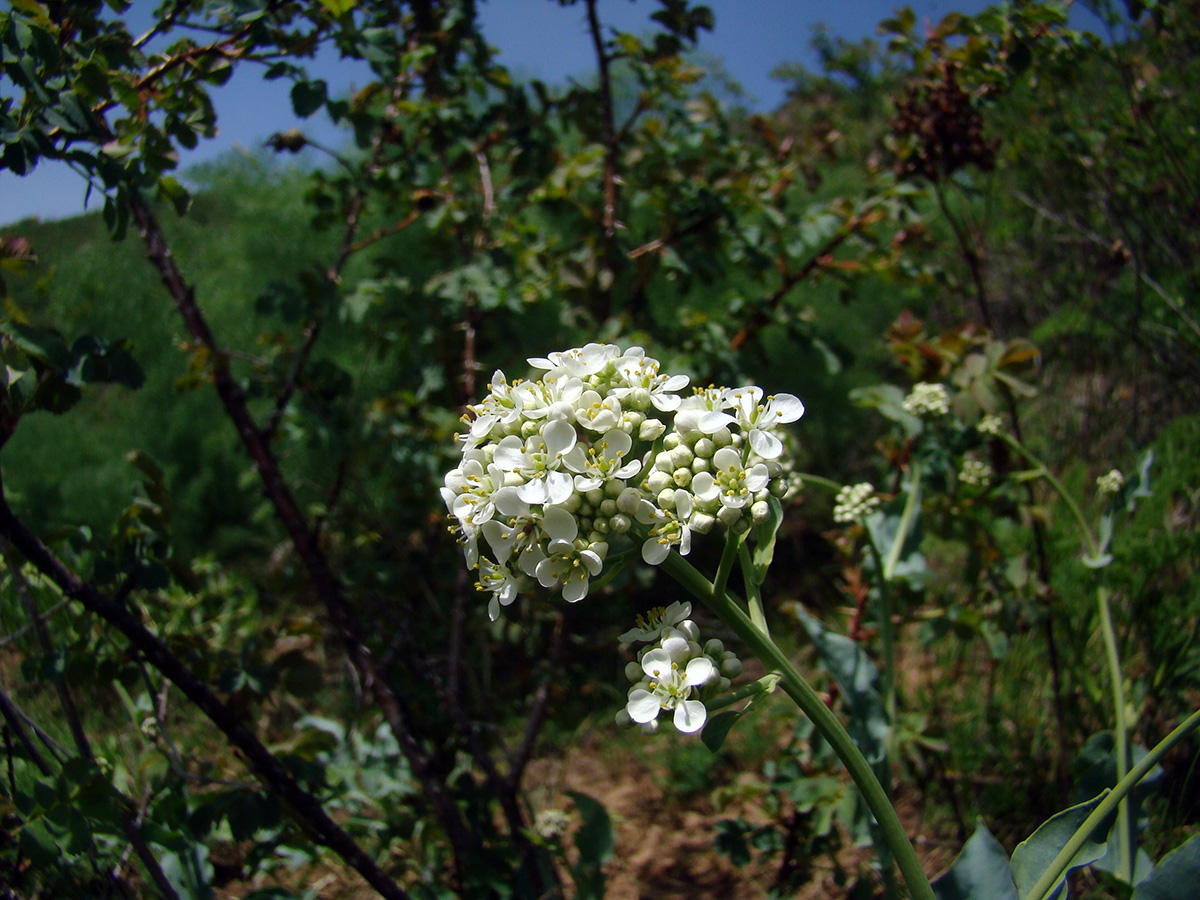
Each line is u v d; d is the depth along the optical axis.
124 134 0.24
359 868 0.26
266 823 0.25
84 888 0.25
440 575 0.46
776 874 0.37
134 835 0.23
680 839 0.40
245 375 0.58
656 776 0.44
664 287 0.68
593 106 0.47
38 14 0.22
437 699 0.38
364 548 0.46
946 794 0.35
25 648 0.31
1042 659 0.38
